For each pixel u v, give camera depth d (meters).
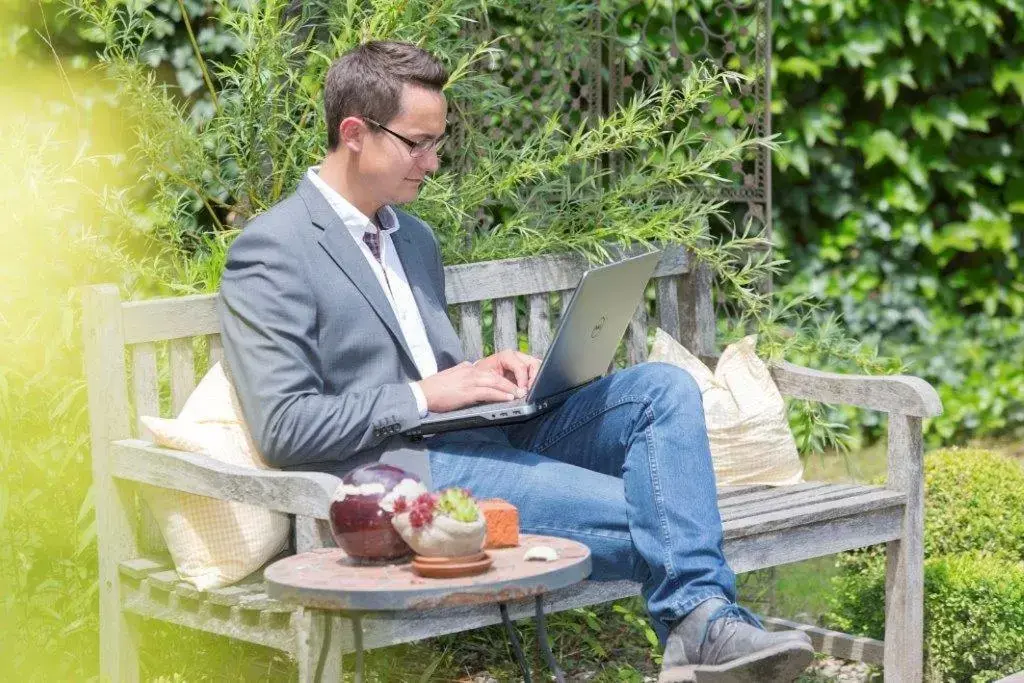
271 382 3.04
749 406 4.11
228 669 3.63
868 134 6.93
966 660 3.84
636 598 4.49
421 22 4.03
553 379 3.12
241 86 4.04
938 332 7.11
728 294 4.76
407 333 3.41
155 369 3.35
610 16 5.10
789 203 7.00
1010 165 7.11
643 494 3.00
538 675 3.03
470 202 4.24
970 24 6.75
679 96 5.23
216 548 3.03
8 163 3.90
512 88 5.08
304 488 2.69
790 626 4.16
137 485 3.23
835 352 4.79
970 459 4.53
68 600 3.63
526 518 3.14
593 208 4.27
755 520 3.52
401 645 4.09
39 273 3.78
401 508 2.43
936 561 4.04
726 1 5.05
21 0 5.17
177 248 4.17
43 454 3.60
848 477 6.29
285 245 3.15
